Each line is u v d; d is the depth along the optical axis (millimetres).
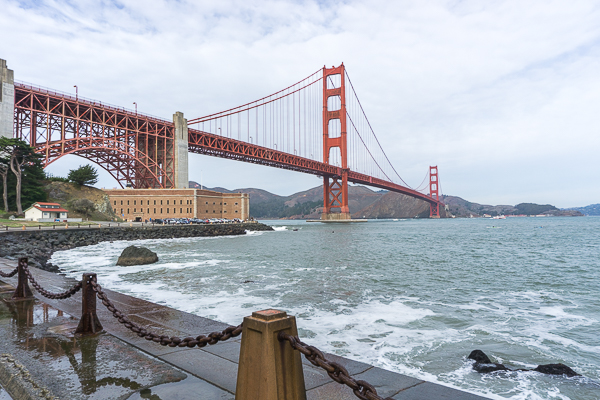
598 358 8211
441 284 18156
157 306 7414
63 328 6012
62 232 42188
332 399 3477
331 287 16891
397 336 9594
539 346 8953
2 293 8852
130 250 25141
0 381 4184
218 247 42281
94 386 3830
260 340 2605
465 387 6641
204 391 3697
